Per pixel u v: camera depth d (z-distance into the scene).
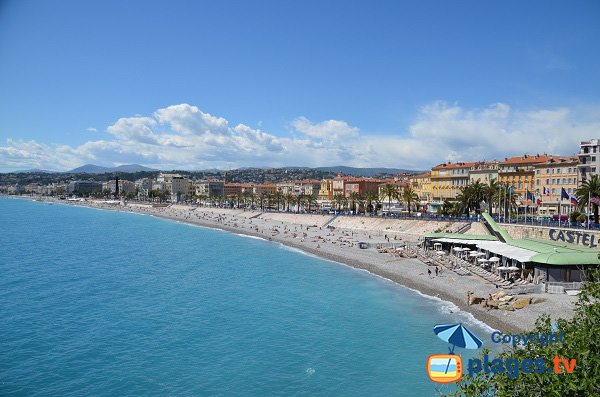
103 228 195.88
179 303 67.25
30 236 158.38
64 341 50.62
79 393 38.62
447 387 39.09
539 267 65.50
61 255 114.44
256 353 47.31
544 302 56.69
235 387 39.72
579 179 126.06
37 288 75.94
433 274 80.56
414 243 113.56
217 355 46.91
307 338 51.66
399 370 42.72
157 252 122.88
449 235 102.31
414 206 181.12
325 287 76.94
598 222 98.38
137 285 79.56
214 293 73.56
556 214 129.00
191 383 40.56
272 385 40.12
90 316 60.12
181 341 51.00
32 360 45.28
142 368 43.66
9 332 53.19
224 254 118.69
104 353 47.31
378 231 140.50
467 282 72.88
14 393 38.47
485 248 85.81
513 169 150.12
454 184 176.12
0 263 100.38
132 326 56.16
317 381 40.81
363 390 38.94
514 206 125.62
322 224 174.25
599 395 17.34
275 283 81.00
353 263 98.88
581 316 23.69
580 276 62.69
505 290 63.72
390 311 61.16
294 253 118.94
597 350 20.19
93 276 87.38
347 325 55.88
